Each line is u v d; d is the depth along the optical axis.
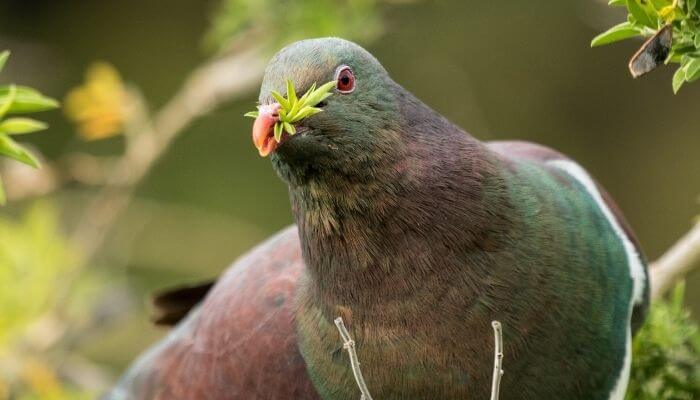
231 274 8.86
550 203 7.24
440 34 16.50
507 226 6.93
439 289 6.86
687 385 8.34
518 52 17.52
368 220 6.87
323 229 6.98
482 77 17.53
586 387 7.26
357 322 7.02
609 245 7.52
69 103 12.97
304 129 6.70
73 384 11.64
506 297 6.87
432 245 6.85
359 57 6.88
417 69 16.39
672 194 17.42
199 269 15.22
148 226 15.25
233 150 16.75
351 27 11.49
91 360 13.95
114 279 12.42
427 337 6.90
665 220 17.38
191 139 16.80
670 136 17.61
